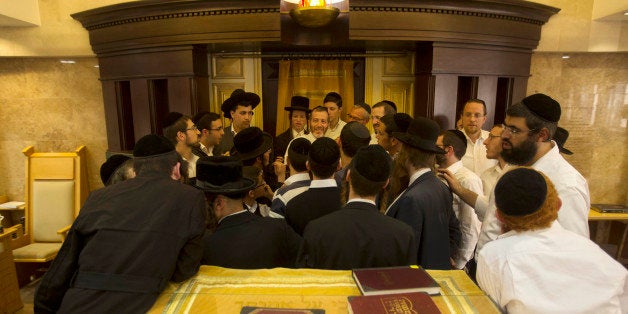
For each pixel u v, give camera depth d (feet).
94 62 11.75
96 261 3.25
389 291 3.11
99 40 10.80
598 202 12.50
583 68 11.77
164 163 4.01
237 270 3.68
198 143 8.70
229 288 3.38
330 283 3.42
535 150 4.70
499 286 3.12
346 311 3.03
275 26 9.30
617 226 12.38
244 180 4.60
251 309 3.01
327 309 3.05
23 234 11.30
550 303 2.95
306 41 9.00
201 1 9.27
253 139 6.82
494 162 9.59
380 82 12.18
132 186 3.72
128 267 3.22
